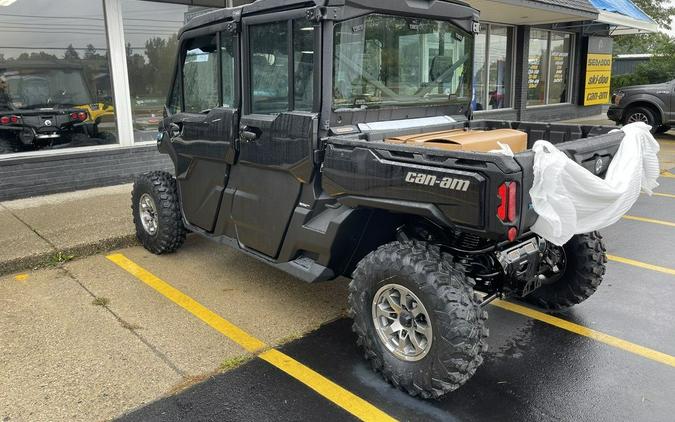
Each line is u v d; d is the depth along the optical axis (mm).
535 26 15070
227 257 5438
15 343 3689
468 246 3404
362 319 3305
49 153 7367
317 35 3416
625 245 5836
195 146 4594
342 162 3352
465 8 4223
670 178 9359
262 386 3240
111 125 7953
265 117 3873
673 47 26250
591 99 17781
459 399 3131
